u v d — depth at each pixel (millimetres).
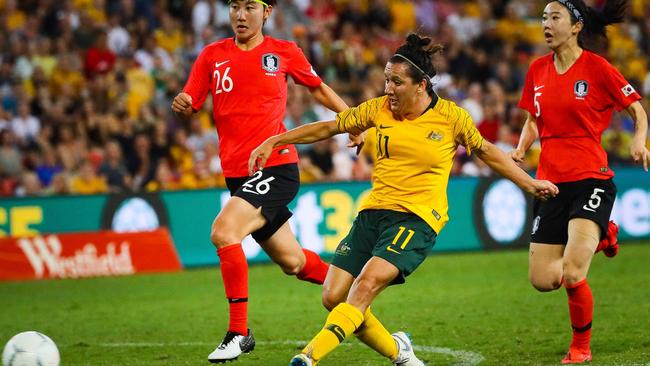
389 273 21109
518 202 54344
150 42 65938
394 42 69375
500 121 62281
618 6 25500
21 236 48562
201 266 50812
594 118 25266
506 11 75938
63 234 49000
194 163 56688
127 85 61906
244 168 25875
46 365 21609
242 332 24188
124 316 35969
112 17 66562
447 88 65812
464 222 53469
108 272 49031
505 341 28062
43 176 56094
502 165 22219
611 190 25328
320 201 51469
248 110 25688
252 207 25016
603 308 33594
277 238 26422
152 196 50688
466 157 59031
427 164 21812
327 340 20422
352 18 71500
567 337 28391
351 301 20906
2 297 42188
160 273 49281
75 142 57281
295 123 56844
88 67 62781
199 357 27141
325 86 26984
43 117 59719
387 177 22172
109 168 54562
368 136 47344
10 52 63250
